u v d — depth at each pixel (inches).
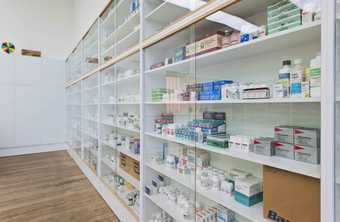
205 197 59.4
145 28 74.9
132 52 82.7
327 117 29.1
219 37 53.4
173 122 72.6
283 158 42.5
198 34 58.9
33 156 184.2
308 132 38.3
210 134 58.4
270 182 41.3
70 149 194.2
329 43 28.7
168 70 73.5
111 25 109.3
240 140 50.9
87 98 151.6
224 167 61.9
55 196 104.2
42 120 201.9
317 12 33.8
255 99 46.1
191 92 64.9
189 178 66.7
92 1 151.3
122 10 96.1
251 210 47.4
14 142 187.9
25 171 142.5
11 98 186.2
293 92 39.0
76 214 87.7
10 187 114.3
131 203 83.0
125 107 100.9
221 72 61.1
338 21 28.7
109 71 114.8
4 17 193.0
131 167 91.3
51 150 206.5
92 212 89.8
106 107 120.8
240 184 51.6
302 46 43.9
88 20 161.5
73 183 122.4
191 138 64.8
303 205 34.9
